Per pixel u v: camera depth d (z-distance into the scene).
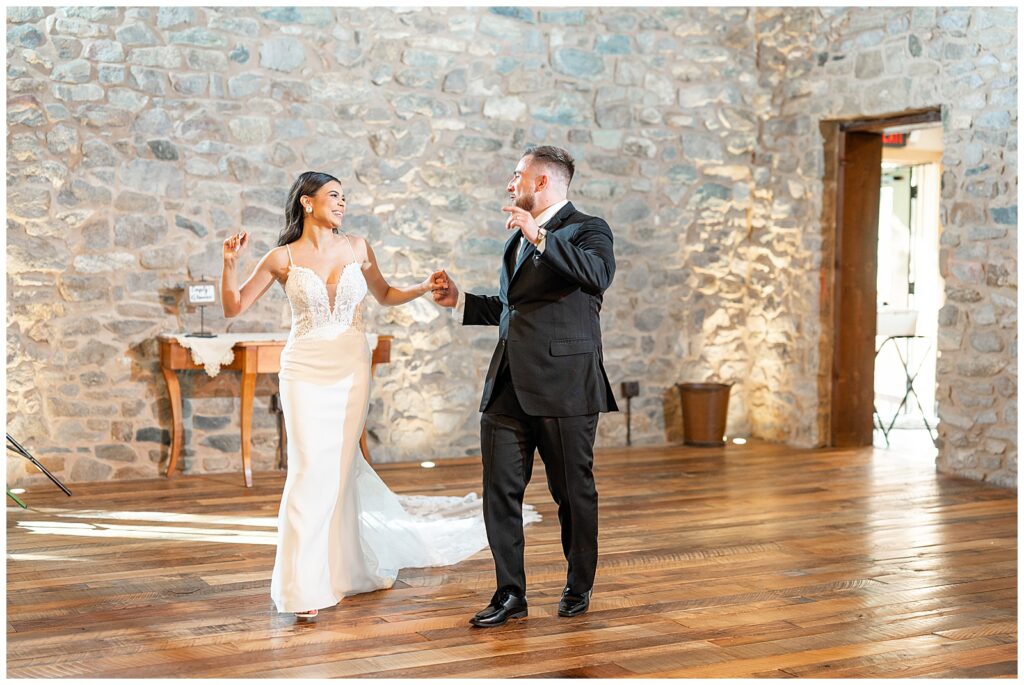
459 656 3.29
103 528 4.99
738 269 7.94
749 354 8.00
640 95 7.52
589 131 7.38
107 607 3.79
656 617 3.70
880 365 9.48
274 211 6.54
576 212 3.64
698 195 7.75
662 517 5.30
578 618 3.68
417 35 6.86
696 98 7.68
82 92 6.07
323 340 3.83
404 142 6.85
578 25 7.31
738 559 4.50
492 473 3.62
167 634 3.50
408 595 3.97
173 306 6.31
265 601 3.87
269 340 6.04
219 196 6.40
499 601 3.66
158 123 6.24
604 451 7.36
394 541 4.29
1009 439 6.12
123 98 6.16
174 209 6.30
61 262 6.06
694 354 7.82
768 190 7.79
